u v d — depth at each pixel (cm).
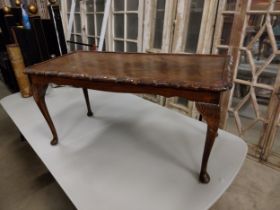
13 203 137
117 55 137
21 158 177
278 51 141
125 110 173
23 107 182
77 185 98
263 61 158
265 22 141
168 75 89
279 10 133
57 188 148
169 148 124
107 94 206
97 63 117
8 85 294
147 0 202
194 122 151
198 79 82
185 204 86
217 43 169
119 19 241
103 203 88
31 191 146
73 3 262
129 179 101
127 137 136
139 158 116
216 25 165
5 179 156
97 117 163
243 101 169
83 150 124
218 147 120
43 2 294
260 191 145
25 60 199
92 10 266
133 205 87
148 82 83
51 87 224
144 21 213
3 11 221
